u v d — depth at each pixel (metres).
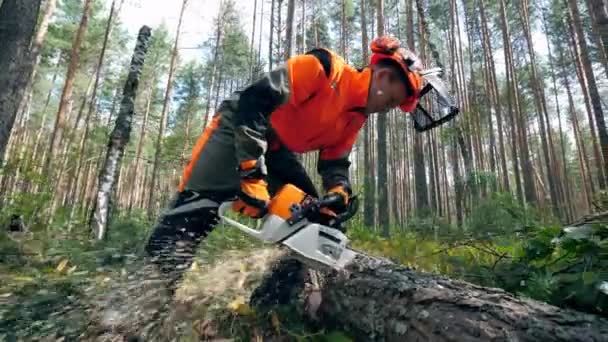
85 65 22.22
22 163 5.80
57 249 2.62
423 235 4.60
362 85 1.78
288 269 1.97
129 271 1.65
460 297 1.39
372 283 1.72
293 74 1.68
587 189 22.14
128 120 5.01
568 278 1.54
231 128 1.79
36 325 1.38
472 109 14.12
